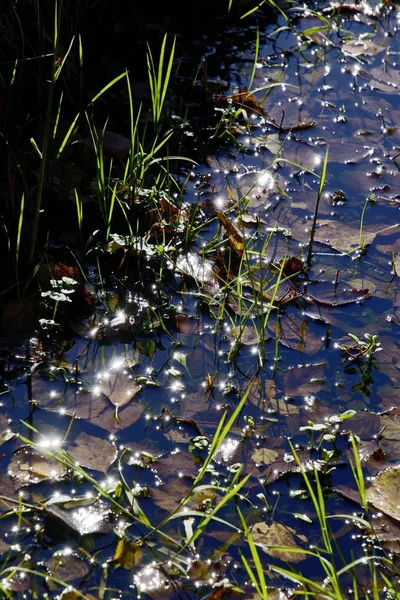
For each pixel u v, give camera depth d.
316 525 1.89
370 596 1.74
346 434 2.15
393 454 2.09
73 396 2.19
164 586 1.71
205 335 2.47
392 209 3.14
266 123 3.63
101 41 3.97
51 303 2.49
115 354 2.35
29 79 3.40
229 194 3.12
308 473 2.02
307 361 2.40
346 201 3.16
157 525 1.85
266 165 3.33
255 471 2.02
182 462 2.02
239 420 2.17
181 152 3.35
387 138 3.59
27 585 1.69
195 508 1.90
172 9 4.41
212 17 4.41
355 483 2.01
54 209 2.88
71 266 2.65
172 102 3.49
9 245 2.54
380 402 2.27
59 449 2.02
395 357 2.44
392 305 2.65
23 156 2.99
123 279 2.66
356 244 2.92
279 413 2.20
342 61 4.20
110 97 3.55
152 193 2.86
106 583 1.71
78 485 1.93
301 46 4.30
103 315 2.50
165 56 3.98
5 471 1.95
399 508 1.93
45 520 1.84
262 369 2.36
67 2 3.55
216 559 1.79
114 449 2.03
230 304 2.59
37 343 2.35
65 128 3.16
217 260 2.78
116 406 2.17
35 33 3.41
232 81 3.89
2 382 2.21
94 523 1.83
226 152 3.39
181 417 2.16
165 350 2.39
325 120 3.69
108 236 2.72
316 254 2.87
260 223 2.99
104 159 3.13
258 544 1.78
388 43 4.46
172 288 2.65
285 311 2.60
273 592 1.72
